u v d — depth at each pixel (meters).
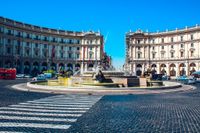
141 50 134.50
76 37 133.38
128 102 22.14
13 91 31.19
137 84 41.50
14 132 10.41
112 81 41.16
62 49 129.62
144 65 133.62
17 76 89.56
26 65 113.81
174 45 126.31
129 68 134.62
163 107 19.11
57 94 28.38
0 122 12.21
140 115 15.31
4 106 17.48
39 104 19.00
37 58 117.62
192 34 118.94
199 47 116.00
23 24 111.56
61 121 12.95
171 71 126.88
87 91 31.83
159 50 131.75
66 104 19.52
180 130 11.43
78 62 133.12
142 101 23.12
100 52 134.00
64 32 130.38
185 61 120.00
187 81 69.94
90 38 134.00
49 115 14.51
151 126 12.22
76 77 45.69
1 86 40.88
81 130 11.13
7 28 103.12
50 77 85.25
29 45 115.44
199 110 17.73
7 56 100.81
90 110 16.89
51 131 10.78
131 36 134.62
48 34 124.06
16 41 108.31
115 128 11.69
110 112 16.28
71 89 32.47
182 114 15.88
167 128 11.82
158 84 45.34
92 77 44.75
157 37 132.38
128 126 12.16
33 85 37.16
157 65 131.62
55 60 125.94
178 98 26.62
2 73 73.88
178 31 123.69
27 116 13.98
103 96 27.39
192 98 26.78
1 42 99.31
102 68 55.38
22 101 20.70
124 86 39.59
